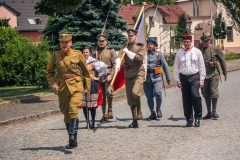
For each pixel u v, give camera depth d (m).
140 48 12.02
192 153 8.73
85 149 9.41
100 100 12.15
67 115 9.68
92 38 30.75
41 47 34.06
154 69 13.34
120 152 9.02
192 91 11.73
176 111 14.98
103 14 31.11
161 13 67.69
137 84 11.82
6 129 12.76
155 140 10.11
